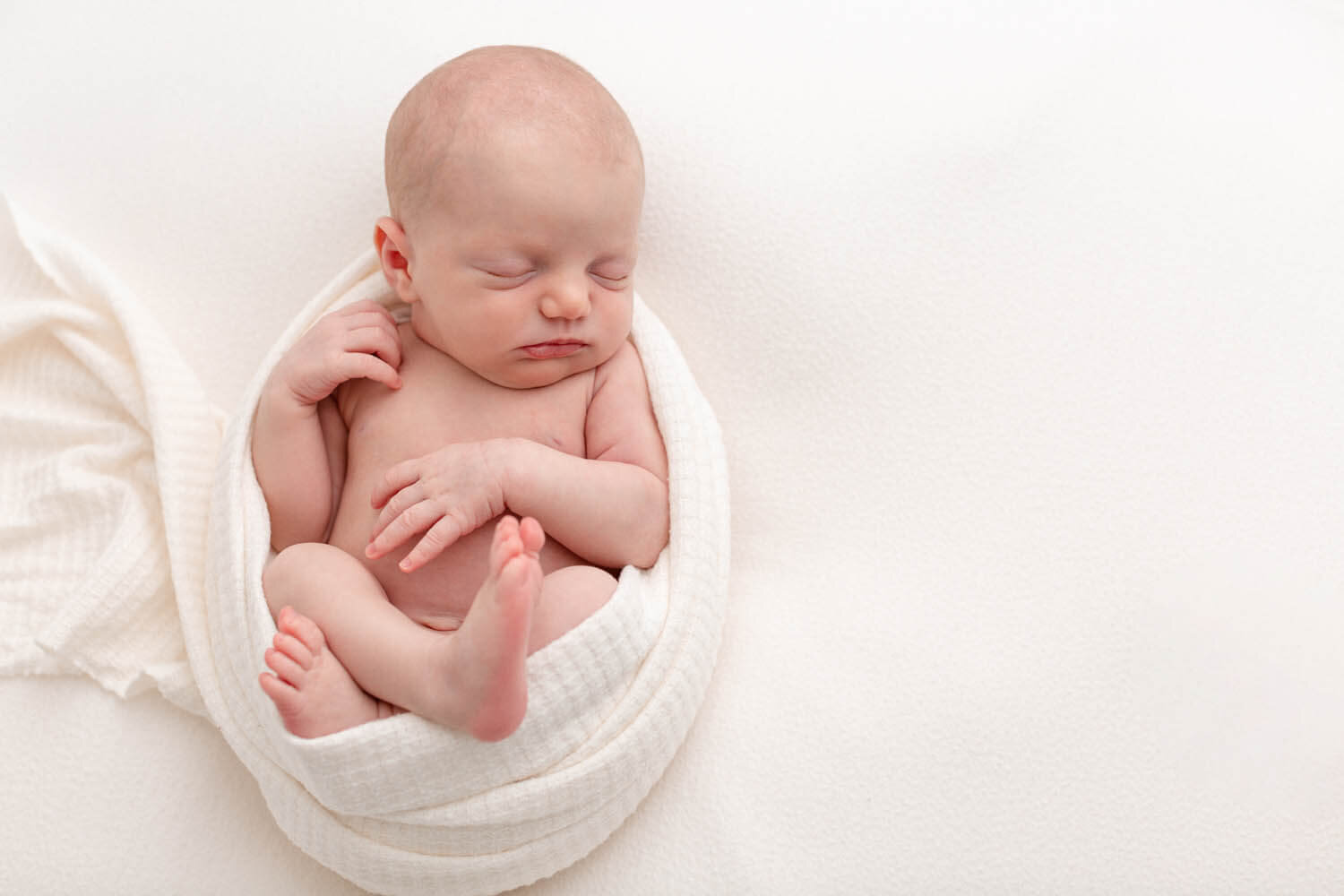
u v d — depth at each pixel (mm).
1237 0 1612
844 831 1301
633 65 1558
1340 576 1356
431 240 1277
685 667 1289
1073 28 1575
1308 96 1555
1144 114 1531
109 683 1378
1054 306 1469
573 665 1192
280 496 1351
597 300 1299
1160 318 1456
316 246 1570
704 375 1534
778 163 1517
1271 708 1319
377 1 1604
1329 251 1478
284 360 1349
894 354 1481
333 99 1575
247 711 1276
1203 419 1419
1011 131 1517
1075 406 1437
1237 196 1497
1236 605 1349
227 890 1308
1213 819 1290
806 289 1495
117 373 1482
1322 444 1404
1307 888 1272
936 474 1448
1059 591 1377
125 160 1594
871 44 1558
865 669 1373
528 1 1593
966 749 1320
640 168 1303
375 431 1360
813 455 1495
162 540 1431
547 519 1280
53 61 1627
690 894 1291
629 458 1365
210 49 1603
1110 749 1316
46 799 1333
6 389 1539
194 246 1581
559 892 1303
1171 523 1386
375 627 1190
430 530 1241
